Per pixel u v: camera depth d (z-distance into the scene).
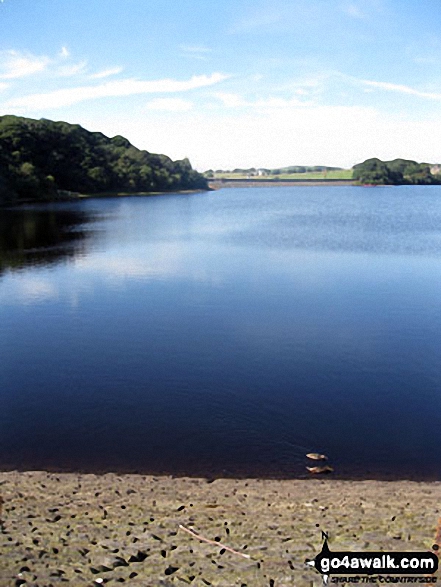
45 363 21.16
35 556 7.54
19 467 13.89
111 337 24.12
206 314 27.39
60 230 67.06
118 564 7.41
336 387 18.81
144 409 17.22
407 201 133.75
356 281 34.81
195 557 7.71
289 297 30.61
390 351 22.05
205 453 14.61
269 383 19.11
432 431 15.88
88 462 14.14
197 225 74.25
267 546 8.11
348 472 13.75
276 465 14.06
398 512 10.02
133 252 48.59
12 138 131.62
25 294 32.44
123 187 162.00
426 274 36.88
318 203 129.00
